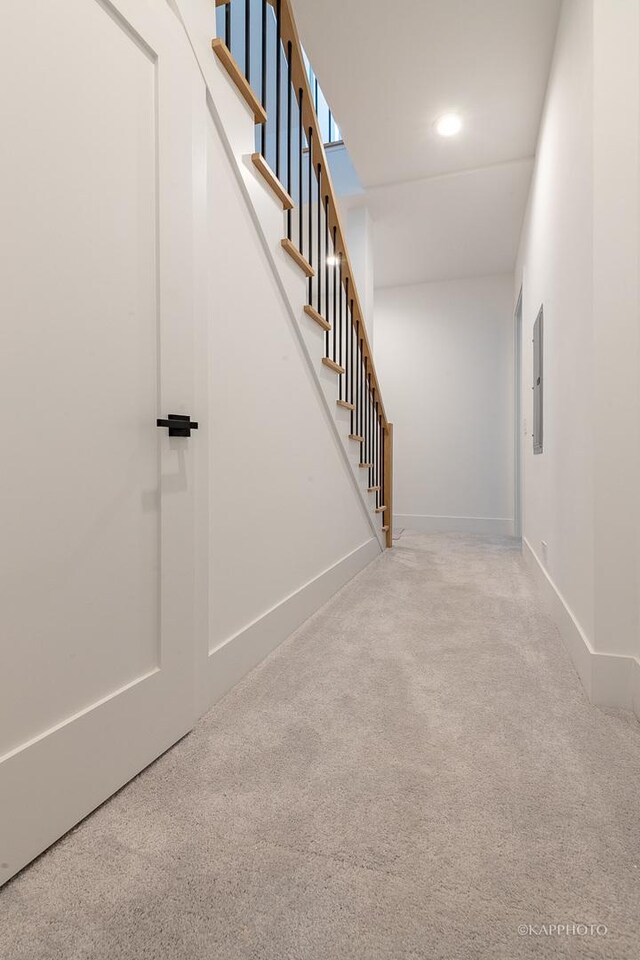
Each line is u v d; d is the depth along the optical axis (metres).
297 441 2.10
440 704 1.41
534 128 2.83
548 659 1.73
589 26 1.50
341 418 2.73
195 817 0.95
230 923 0.73
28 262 0.82
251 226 1.67
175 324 1.20
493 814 0.96
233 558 1.54
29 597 0.84
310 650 1.82
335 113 2.74
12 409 0.80
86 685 0.95
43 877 0.80
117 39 1.02
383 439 4.01
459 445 5.01
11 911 0.74
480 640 1.92
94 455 0.97
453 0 2.07
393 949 0.69
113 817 0.95
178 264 1.21
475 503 4.96
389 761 1.13
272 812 0.96
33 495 0.84
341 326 2.93
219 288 1.45
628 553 1.40
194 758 1.15
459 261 4.59
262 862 0.84
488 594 2.60
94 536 0.97
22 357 0.82
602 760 1.14
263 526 1.77
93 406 0.97
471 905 0.76
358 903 0.76
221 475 1.47
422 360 5.14
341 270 2.80
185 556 1.25
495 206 3.64
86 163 0.94
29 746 0.83
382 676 1.59
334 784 1.05
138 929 0.72
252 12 3.28
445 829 0.92
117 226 1.02
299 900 0.77
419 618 2.20
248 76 1.85
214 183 1.43
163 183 1.15
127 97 1.05
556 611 2.09
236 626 1.56
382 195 3.51
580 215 1.65
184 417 1.22
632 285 1.39
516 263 4.43
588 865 0.83
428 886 0.79
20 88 0.80
